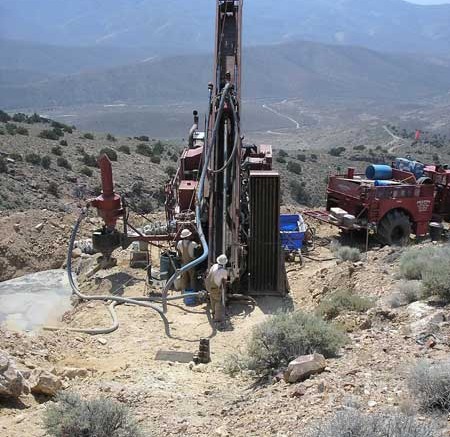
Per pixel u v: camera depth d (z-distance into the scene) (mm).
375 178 20969
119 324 13156
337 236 20891
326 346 8680
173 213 18359
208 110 17188
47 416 6941
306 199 65250
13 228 21078
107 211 17109
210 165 16516
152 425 7148
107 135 66438
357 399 6621
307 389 7215
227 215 15578
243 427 6633
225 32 19359
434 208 20391
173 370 10008
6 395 7941
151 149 62562
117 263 18219
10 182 39781
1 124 60531
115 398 8203
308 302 14156
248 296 14562
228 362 9984
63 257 20891
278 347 8898
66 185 43375
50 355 10672
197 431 6828
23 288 17906
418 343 8383
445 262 11320
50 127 66312
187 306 14375
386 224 18422
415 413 6109
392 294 11492
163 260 15867
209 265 14539
